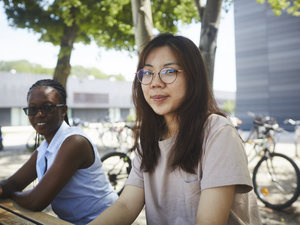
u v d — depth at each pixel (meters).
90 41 9.75
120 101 39.38
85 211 1.39
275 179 3.41
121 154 3.63
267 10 19.73
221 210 0.82
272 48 19.55
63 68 8.84
